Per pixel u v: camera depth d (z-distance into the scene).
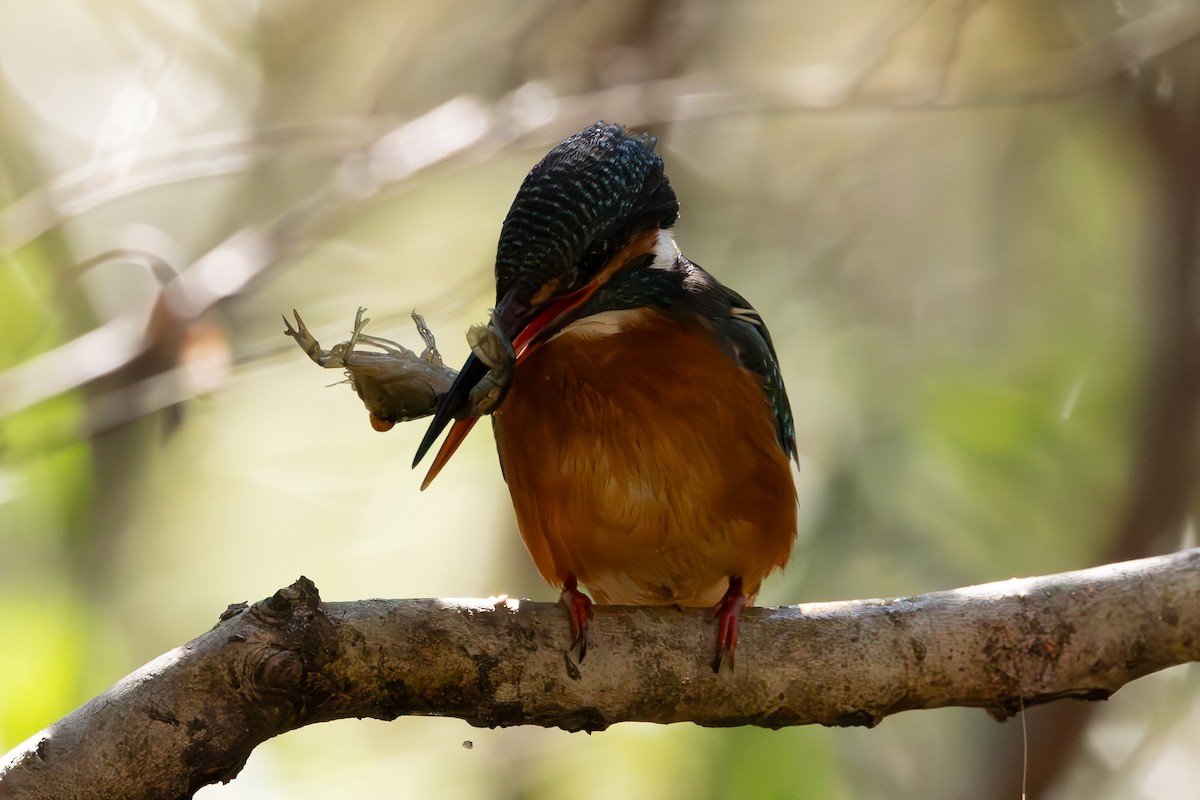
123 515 13.02
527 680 5.71
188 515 13.50
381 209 14.18
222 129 13.99
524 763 11.89
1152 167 13.75
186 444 13.41
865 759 12.20
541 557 7.13
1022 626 5.87
